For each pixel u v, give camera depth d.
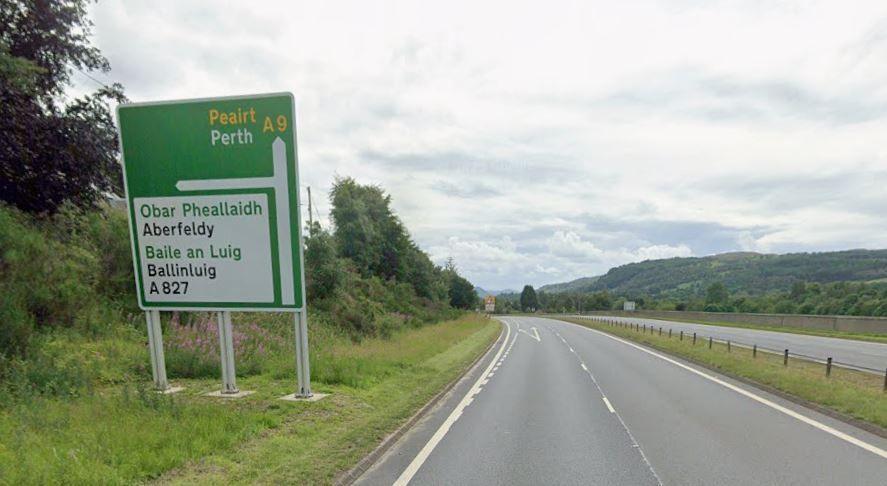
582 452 7.21
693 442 7.73
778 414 9.77
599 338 35.19
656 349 25.12
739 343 24.47
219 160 9.80
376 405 9.77
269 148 9.70
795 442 7.70
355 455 6.54
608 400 11.40
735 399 11.40
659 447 7.46
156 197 9.95
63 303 12.01
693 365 18.28
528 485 5.88
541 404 10.95
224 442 6.55
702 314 50.66
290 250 9.75
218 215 9.85
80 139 15.50
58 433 6.22
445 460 6.84
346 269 33.75
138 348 12.08
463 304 91.25
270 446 6.65
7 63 12.03
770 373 13.45
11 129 13.48
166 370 11.45
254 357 13.27
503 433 8.35
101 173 16.98
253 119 9.72
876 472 6.27
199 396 9.61
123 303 14.79
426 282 55.66
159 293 9.99
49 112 15.57
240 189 9.78
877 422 8.47
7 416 6.66
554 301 147.12
